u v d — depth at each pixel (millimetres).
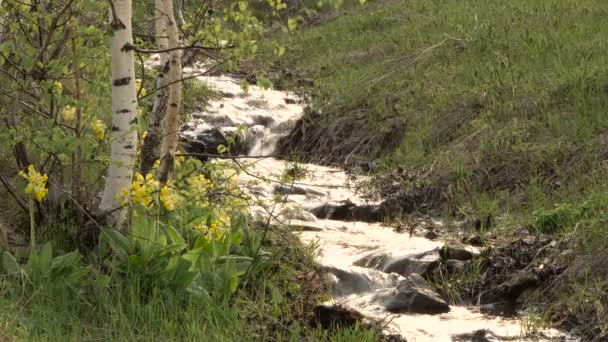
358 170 15711
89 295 8711
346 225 13008
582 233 10633
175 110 9961
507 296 10148
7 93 10070
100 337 8039
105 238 9078
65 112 9734
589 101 14719
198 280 9031
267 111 19812
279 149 17969
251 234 9930
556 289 9938
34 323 7961
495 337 9008
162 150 9969
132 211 9469
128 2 9305
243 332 8539
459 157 14375
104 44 10031
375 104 17641
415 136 15852
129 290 8781
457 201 13164
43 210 9906
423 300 9859
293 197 14227
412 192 13812
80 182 9805
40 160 10641
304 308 9328
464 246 11203
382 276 10414
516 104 15312
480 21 21188
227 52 9477
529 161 13609
